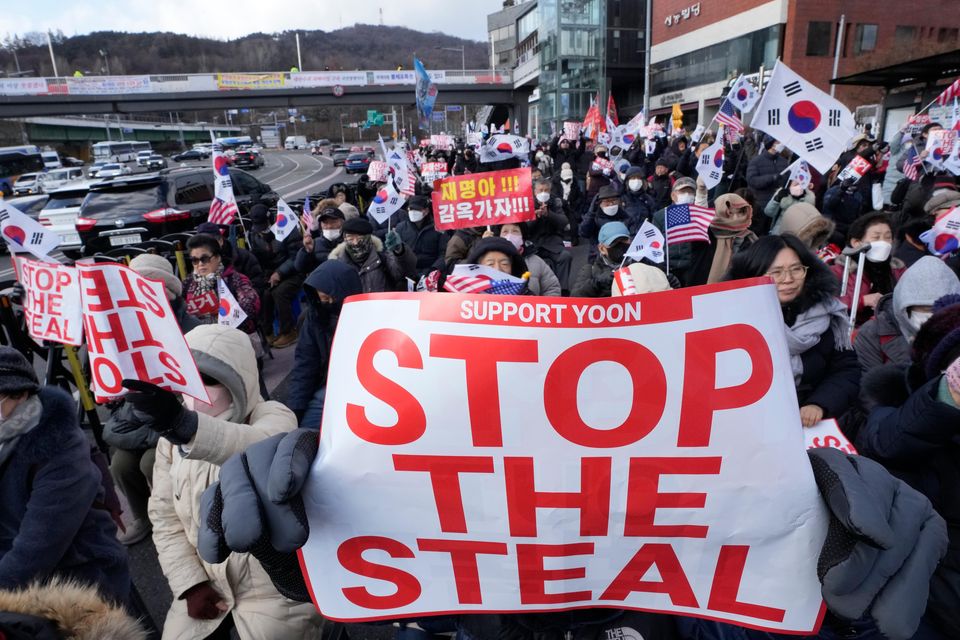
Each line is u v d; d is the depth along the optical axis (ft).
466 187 15.46
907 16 110.93
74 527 6.40
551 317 4.36
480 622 5.00
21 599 3.71
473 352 4.40
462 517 4.56
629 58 163.84
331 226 22.36
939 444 5.71
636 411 4.37
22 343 15.55
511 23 305.94
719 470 4.34
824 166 16.66
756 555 4.39
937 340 6.08
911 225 15.40
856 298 12.62
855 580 3.89
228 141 231.30
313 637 6.70
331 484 4.53
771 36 111.75
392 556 4.70
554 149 60.49
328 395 4.68
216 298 17.24
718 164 20.80
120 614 3.92
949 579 5.82
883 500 3.86
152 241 20.13
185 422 5.38
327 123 376.89
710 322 4.31
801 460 4.24
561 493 4.47
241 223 25.93
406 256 19.34
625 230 14.57
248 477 4.24
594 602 4.74
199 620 6.51
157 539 6.84
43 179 112.16
